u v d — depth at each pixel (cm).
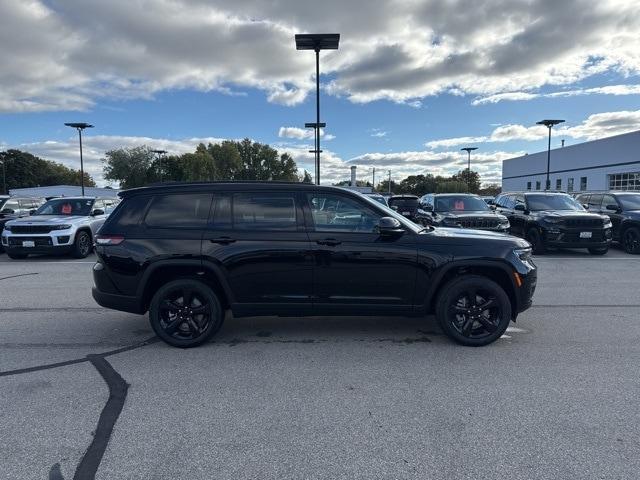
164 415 355
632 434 322
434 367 450
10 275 1012
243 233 507
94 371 445
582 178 5212
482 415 352
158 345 523
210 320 512
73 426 338
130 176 8069
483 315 508
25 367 455
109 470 284
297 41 1745
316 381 418
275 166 11912
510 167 7144
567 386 403
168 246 507
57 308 698
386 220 490
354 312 513
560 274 991
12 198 1678
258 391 398
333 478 276
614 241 1459
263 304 511
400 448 307
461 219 1296
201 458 297
